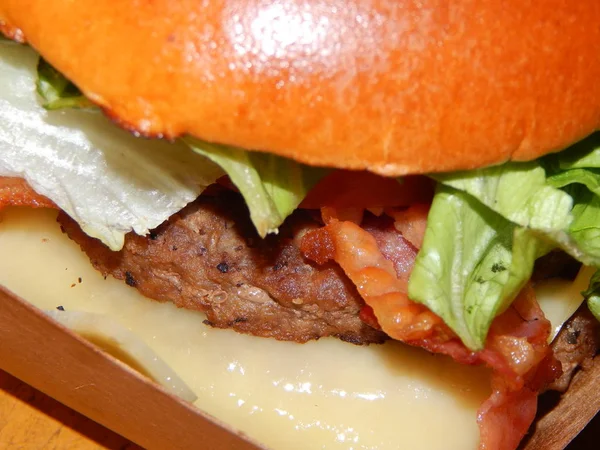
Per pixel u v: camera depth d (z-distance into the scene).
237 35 0.17
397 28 0.17
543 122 0.18
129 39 0.17
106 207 0.21
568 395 0.23
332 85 0.17
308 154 0.17
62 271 0.23
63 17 0.17
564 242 0.18
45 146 0.21
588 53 0.18
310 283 0.21
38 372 0.21
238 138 0.17
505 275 0.19
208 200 0.22
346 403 0.22
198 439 0.20
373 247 0.21
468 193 0.19
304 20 0.17
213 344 0.22
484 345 0.19
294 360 0.22
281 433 0.22
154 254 0.21
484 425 0.21
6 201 0.22
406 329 0.20
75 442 0.23
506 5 0.17
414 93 0.17
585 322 0.23
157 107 0.17
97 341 0.21
